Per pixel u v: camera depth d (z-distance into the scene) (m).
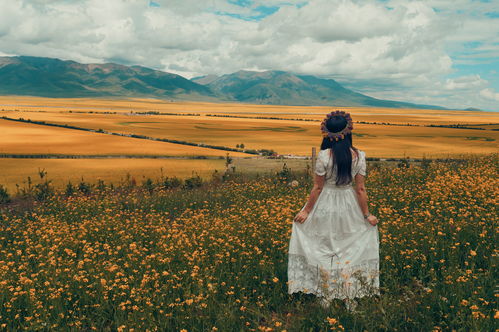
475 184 9.86
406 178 14.40
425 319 3.94
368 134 80.81
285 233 6.56
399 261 5.38
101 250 7.25
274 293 4.72
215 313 4.33
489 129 99.75
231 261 5.68
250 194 13.59
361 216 4.79
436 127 108.69
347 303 4.32
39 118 112.31
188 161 35.06
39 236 8.04
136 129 83.62
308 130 90.69
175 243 6.57
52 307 4.43
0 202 15.56
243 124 112.19
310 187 13.87
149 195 15.28
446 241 5.68
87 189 17.70
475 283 4.52
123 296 4.86
